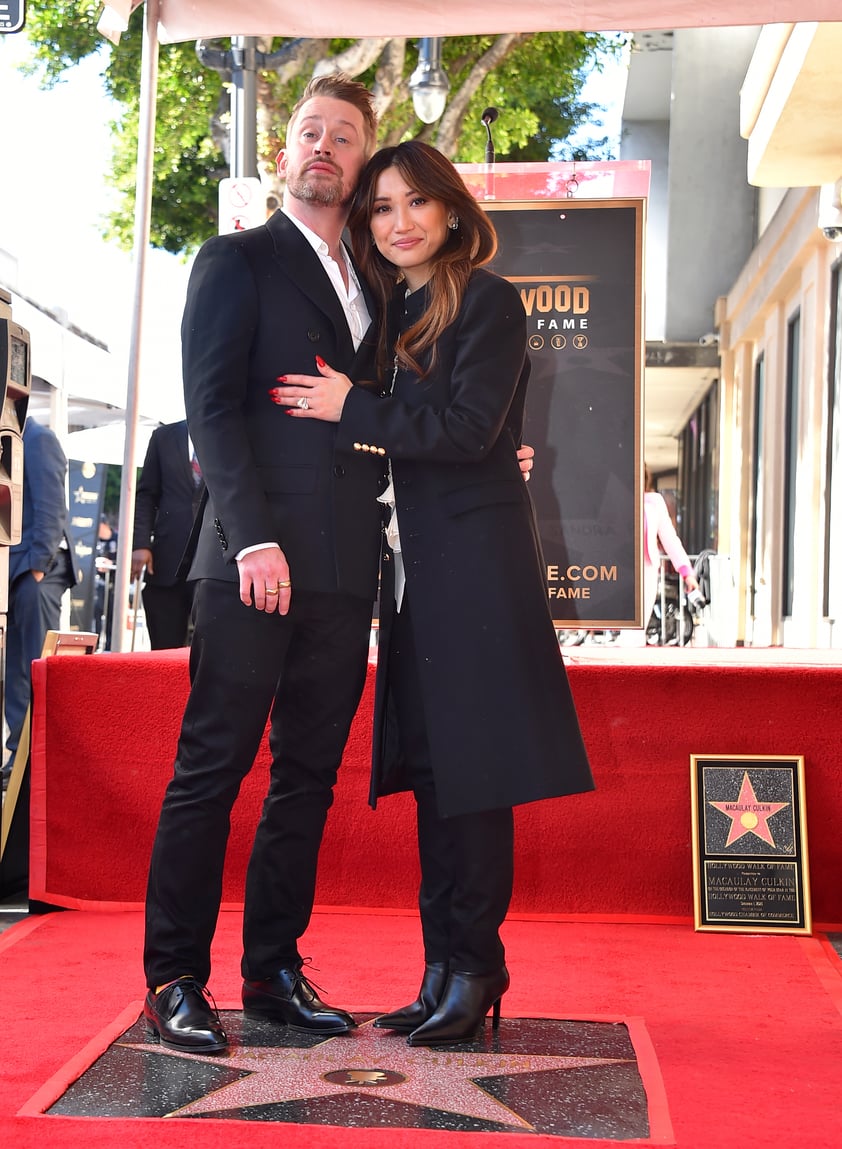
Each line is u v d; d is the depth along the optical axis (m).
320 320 2.52
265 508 2.38
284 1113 2.05
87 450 9.83
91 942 3.33
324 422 2.49
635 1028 2.54
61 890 3.73
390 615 2.56
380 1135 1.95
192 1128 1.97
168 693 3.74
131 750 3.74
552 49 13.98
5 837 3.86
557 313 4.43
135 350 4.42
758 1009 2.75
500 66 13.94
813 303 9.54
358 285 2.62
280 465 2.46
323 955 3.20
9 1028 2.54
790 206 9.78
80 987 2.88
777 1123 2.04
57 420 8.26
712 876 3.52
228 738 2.45
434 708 2.39
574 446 4.42
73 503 10.06
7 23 3.46
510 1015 2.65
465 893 2.45
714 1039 2.52
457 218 2.54
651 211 17.39
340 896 3.70
